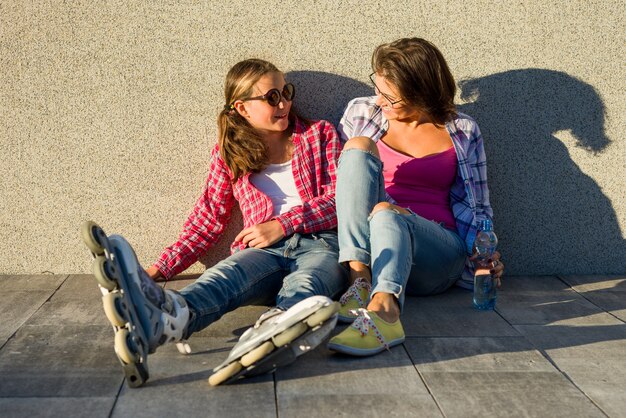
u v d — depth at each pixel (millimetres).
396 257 3127
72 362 2906
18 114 4121
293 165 3885
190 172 4207
